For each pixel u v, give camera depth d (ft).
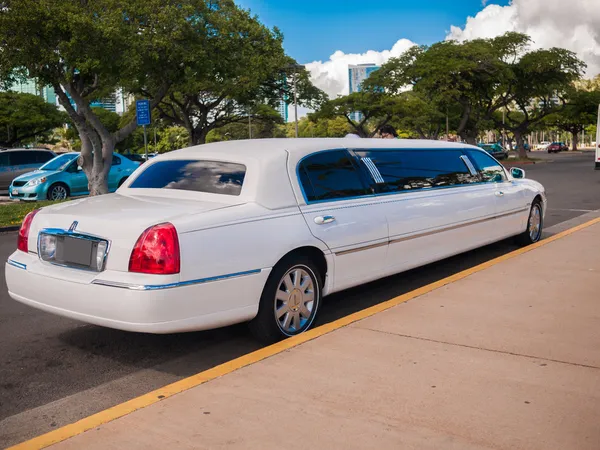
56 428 11.28
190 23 61.41
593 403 10.60
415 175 20.44
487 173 24.48
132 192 17.07
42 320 18.47
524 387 11.31
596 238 26.99
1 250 33.27
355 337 14.26
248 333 16.70
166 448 9.48
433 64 145.38
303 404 10.83
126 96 115.24
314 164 16.97
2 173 74.54
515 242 27.86
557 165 130.00
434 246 20.58
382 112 173.27
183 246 13.28
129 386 13.33
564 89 178.40
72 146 244.63
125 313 13.09
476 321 15.31
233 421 10.28
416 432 9.71
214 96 125.90
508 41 163.73
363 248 17.52
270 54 74.84
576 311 16.05
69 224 14.51
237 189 15.39
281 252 14.99
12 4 50.19
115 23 53.62
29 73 56.59
